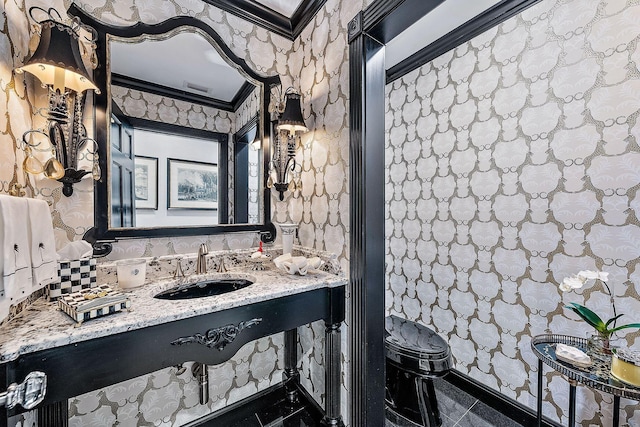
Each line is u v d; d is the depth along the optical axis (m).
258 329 1.10
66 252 0.99
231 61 1.51
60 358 0.73
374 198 1.23
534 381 1.39
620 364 0.90
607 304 1.16
